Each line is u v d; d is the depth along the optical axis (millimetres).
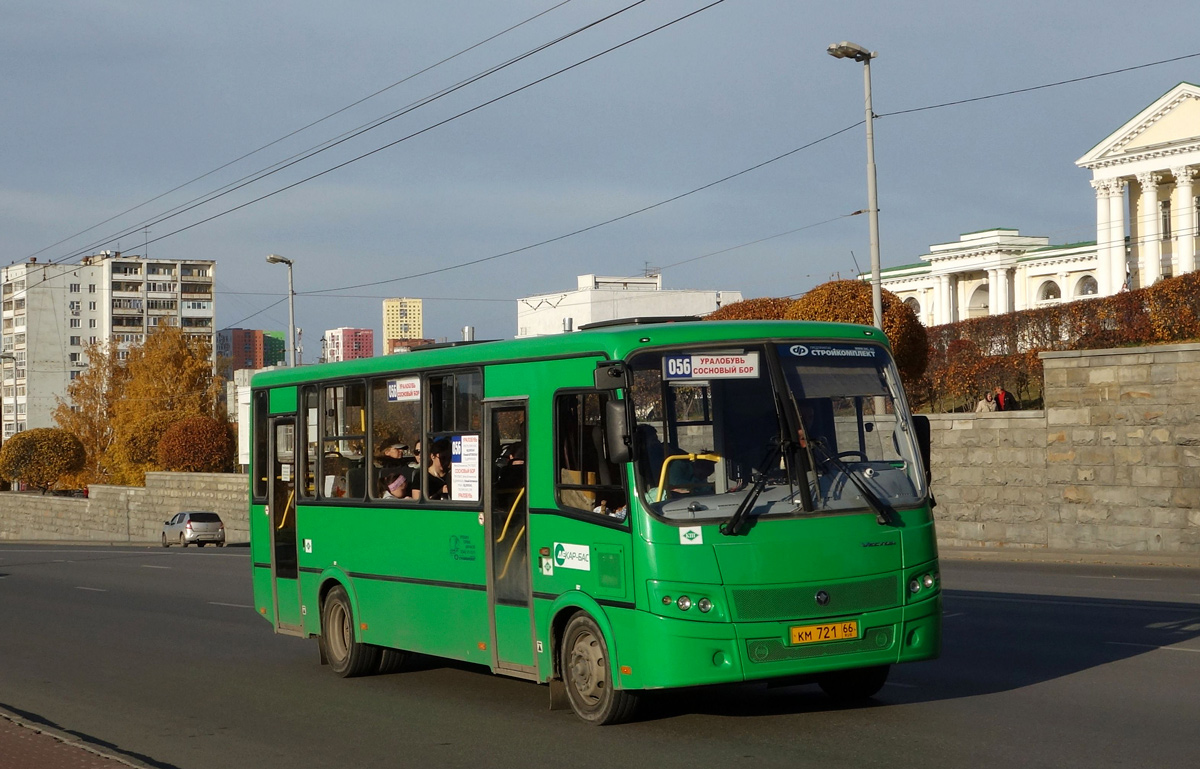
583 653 9703
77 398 93562
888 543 9133
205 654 15500
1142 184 71688
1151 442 24406
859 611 8969
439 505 11367
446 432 11359
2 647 16984
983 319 39312
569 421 9797
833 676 10312
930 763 8047
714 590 8758
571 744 9195
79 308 163250
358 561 12664
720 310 38562
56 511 74438
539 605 10078
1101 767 7781
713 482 9031
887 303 31984
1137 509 24594
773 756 8461
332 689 12461
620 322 10680
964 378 35531
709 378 9234
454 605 11164
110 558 41219
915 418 9742
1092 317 35500
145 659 15242
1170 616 14727
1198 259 69750
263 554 14695
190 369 82438
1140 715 9250
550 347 10047
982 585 19234
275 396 14438
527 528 10203
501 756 8977
